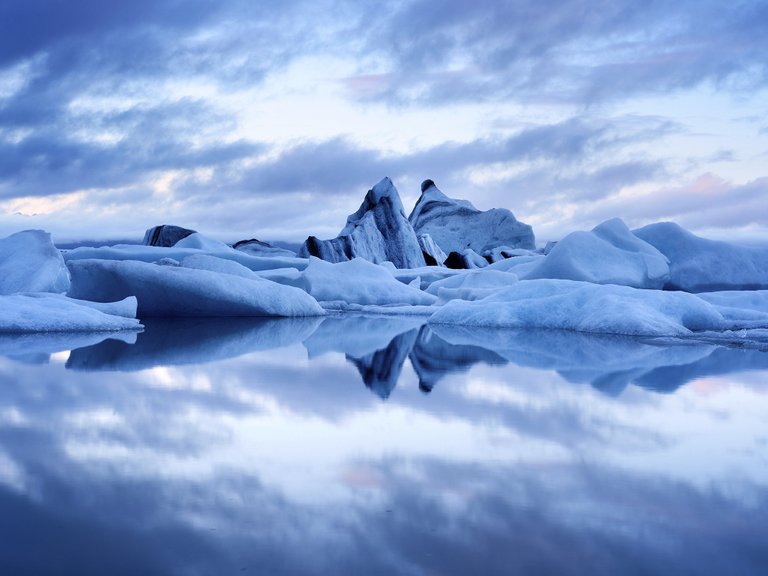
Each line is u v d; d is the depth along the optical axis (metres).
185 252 22.41
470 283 17.22
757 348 7.48
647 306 9.85
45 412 3.64
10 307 9.12
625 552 1.78
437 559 1.73
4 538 1.85
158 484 2.35
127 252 22.16
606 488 2.33
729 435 3.15
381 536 1.88
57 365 5.71
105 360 6.09
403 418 3.52
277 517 2.02
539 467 2.59
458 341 8.41
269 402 4.00
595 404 3.96
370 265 18.61
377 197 31.00
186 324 11.16
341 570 1.66
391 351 7.16
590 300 10.46
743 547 1.82
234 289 12.83
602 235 18.09
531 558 1.74
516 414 3.65
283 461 2.66
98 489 2.29
